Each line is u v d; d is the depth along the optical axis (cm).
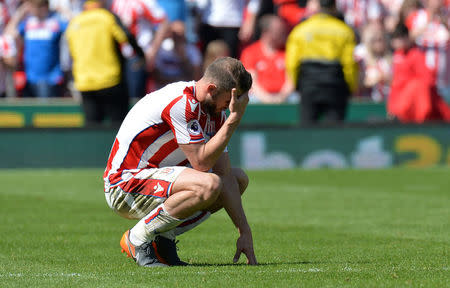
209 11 4941
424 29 4922
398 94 4741
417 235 2027
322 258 1655
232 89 1436
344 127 4341
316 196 3041
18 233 2072
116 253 1739
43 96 4509
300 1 5047
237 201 1555
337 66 4050
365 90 5150
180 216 1485
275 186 3434
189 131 1470
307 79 4091
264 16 5006
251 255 1555
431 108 4719
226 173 1555
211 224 2253
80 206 2705
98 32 3828
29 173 3988
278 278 1373
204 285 1307
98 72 3866
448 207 2673
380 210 2600
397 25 4747
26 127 4162
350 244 1873
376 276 1392
